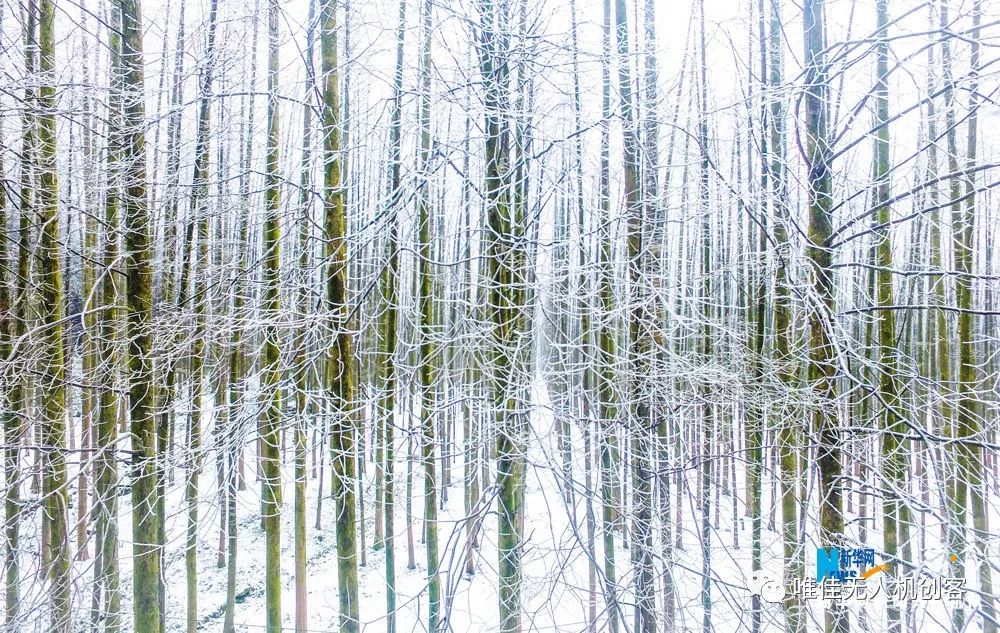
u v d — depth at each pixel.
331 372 4.45
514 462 3.80
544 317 4.17
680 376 4.36
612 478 4.72
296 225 3.97
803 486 3.62
